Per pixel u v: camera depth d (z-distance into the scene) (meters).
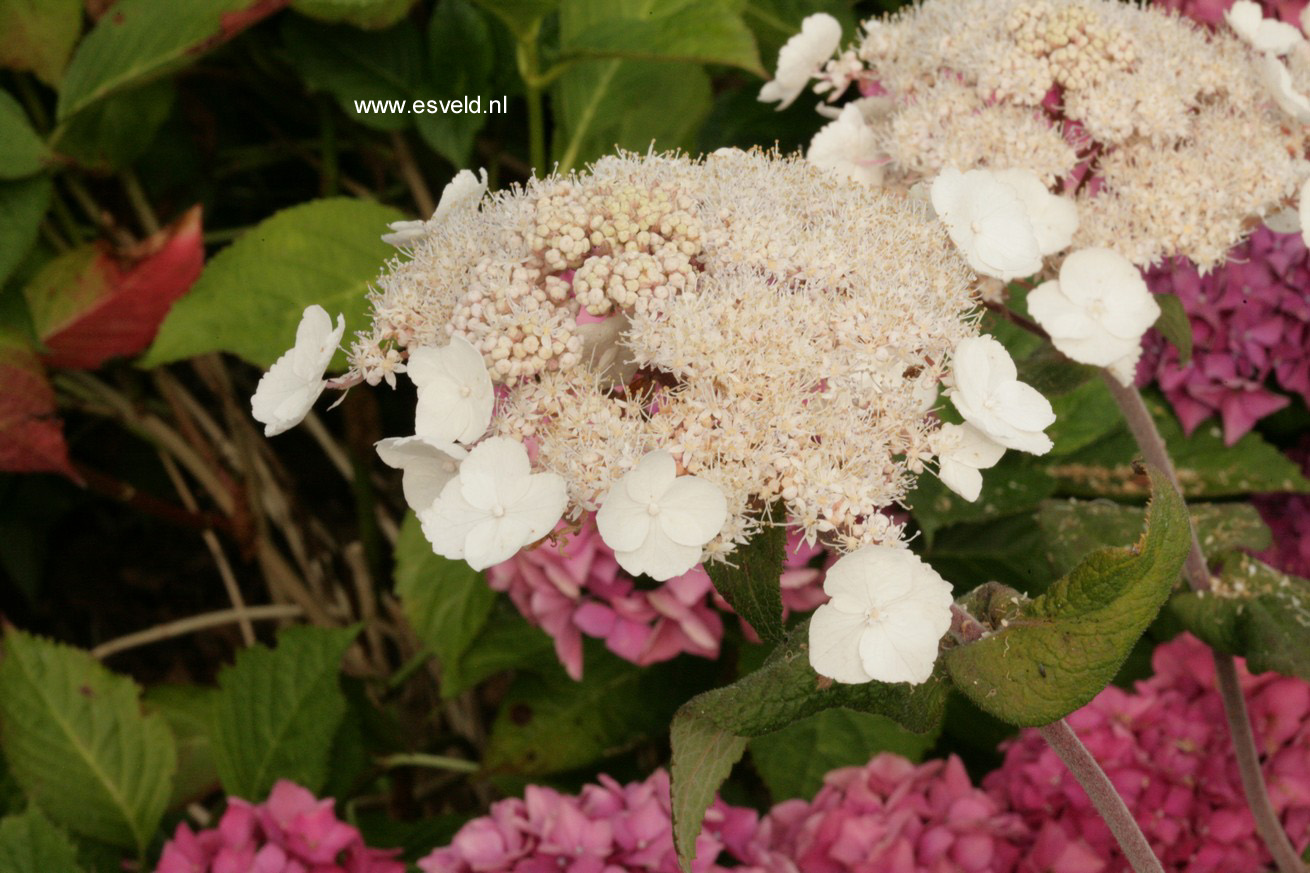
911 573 0.70
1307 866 0.90
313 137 1.44
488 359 0.72
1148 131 0.82
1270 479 1.11
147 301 1.05
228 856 0.93
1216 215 0.82
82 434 1.51
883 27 0.88
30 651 1.05
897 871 0.90
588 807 0.93
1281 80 0.82
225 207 1.50
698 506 0.70
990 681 0.72
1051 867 0.90
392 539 1.45
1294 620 0.85
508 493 0.70
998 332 1.02
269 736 1.05
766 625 0.74
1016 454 1.02
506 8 1.00
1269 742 0.93
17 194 1.03
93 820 1.03
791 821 0.95
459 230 0.75
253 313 0.98
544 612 1.00
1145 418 0.87
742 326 0.72
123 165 1.17
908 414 0.73
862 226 0.74
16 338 1.02
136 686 1.07
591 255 0.74
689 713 0.72
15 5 1.06
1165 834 0.91
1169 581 0.70
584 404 0.71
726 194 0.75
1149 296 0.80
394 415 1.49
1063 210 0.81
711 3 0.97
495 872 0.92
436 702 1.42
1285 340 1.09
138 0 1.03
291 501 1.44
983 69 0.83
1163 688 0.95
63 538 1.54
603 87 1.12
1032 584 1.07
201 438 1.34
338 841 0.94
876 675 0.70
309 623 1.40
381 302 0.75
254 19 1.00
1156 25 0.85
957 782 0.94
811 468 0.71
